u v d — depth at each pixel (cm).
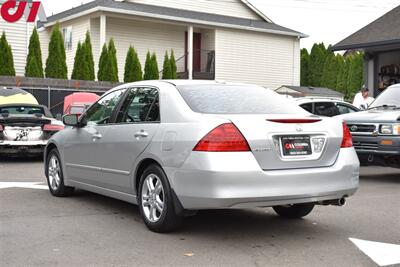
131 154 601
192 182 516
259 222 634
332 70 3616
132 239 547
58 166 784
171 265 465
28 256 486
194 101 572
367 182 984
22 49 2283
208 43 2848
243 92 621
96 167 679
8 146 1160
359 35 1945
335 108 1270
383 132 933
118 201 753
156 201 568
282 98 639
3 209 690
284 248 522
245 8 3069
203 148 509
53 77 2112
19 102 1309
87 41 2186
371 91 1972
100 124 683
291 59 3097
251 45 2920
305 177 528
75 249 509
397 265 476
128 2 2666
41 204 727
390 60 2027
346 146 573
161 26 2720
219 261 477
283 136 530
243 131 513
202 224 618
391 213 694
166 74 2492
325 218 660
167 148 546
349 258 493
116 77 2231
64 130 774
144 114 608
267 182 511
